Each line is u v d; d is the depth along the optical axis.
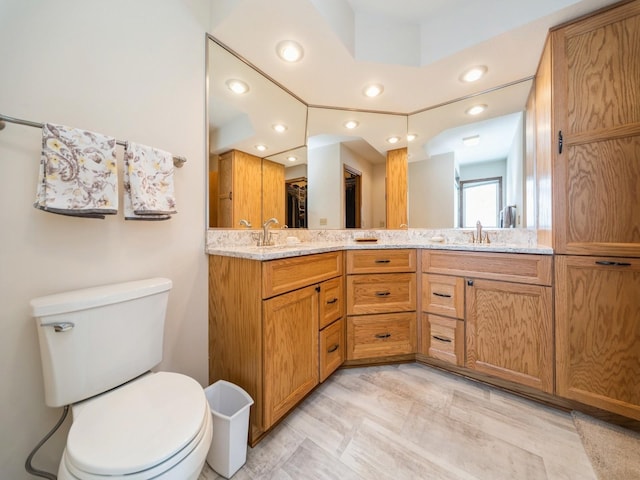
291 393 1.28
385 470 1.01
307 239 2.11
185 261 1.33
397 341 1.81
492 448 1.11
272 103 1.81
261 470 1.02
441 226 2.20
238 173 1.61
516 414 1.32
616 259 1.19
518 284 1.43
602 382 1.22
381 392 1.51
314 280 1.45
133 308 0.98
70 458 0.61
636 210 1.16
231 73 1.54
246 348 1.21
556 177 1.33
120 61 1.08
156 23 1.20
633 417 1.16
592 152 1.24
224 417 0.98
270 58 1.56
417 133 2.27
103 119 1.04
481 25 1.44
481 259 1.55
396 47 1.61
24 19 0.86
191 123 1.35
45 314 0.79
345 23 1.47
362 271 1.77
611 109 1.20
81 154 0.89
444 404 1.40
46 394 0.81
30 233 0.88
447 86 1.88
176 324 1.29
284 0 1.17
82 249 0.99
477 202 2.06
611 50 1.19
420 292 1.81
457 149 2.12
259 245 1.70
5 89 0.83
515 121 1.90
